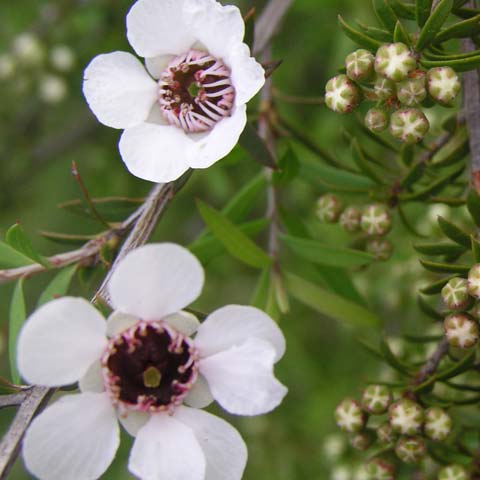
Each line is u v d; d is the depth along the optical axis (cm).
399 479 15
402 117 13
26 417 12
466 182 14
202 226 22
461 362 13
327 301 14
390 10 13
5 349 22
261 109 15
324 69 20
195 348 12
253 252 14
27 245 13
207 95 13
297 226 15
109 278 13
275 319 14
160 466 12
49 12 21
